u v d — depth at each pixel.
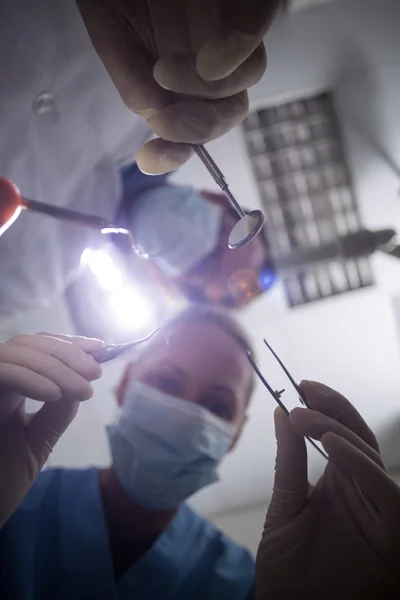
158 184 1.40
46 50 0.96
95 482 1.26
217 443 1.18
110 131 1.14
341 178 1.39
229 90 0.74
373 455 0.74
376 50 1.33
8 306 1.33
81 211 1.25
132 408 1.18
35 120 1.04
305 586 0.77
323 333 1.32
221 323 1.31
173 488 1.18
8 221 0.70
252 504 1.34
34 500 1.20
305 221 1.40
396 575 0.72
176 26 0.75
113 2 0.75
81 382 0.69
